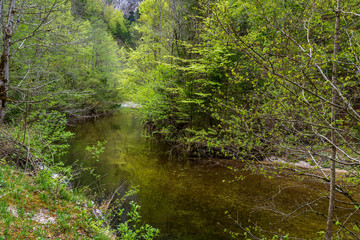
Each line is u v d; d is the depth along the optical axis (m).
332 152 3.69
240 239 6.61
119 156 14.70
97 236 4.64
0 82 6.80
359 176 3.88
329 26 5.31
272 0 5.21
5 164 6.70
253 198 9.03
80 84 20.03
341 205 8.20
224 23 3.54
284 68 3.65
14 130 8.10
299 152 4.33
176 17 17.38
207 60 11.88
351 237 6.09
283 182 10.43
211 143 5.77
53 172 7.20
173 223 7.43
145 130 22.52
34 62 10.21
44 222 4.48
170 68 15.10
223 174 11.66
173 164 13.34
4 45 6.87
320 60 3.43
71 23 11.97
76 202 6.16
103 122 27.39
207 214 7.96
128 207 8.40
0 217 4.02
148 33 20.44
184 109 14.54
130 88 23.28
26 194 5.29
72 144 16.80
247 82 10.44
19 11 7.23
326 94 4.20
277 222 7.33
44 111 8.99
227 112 8.84
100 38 31.64
